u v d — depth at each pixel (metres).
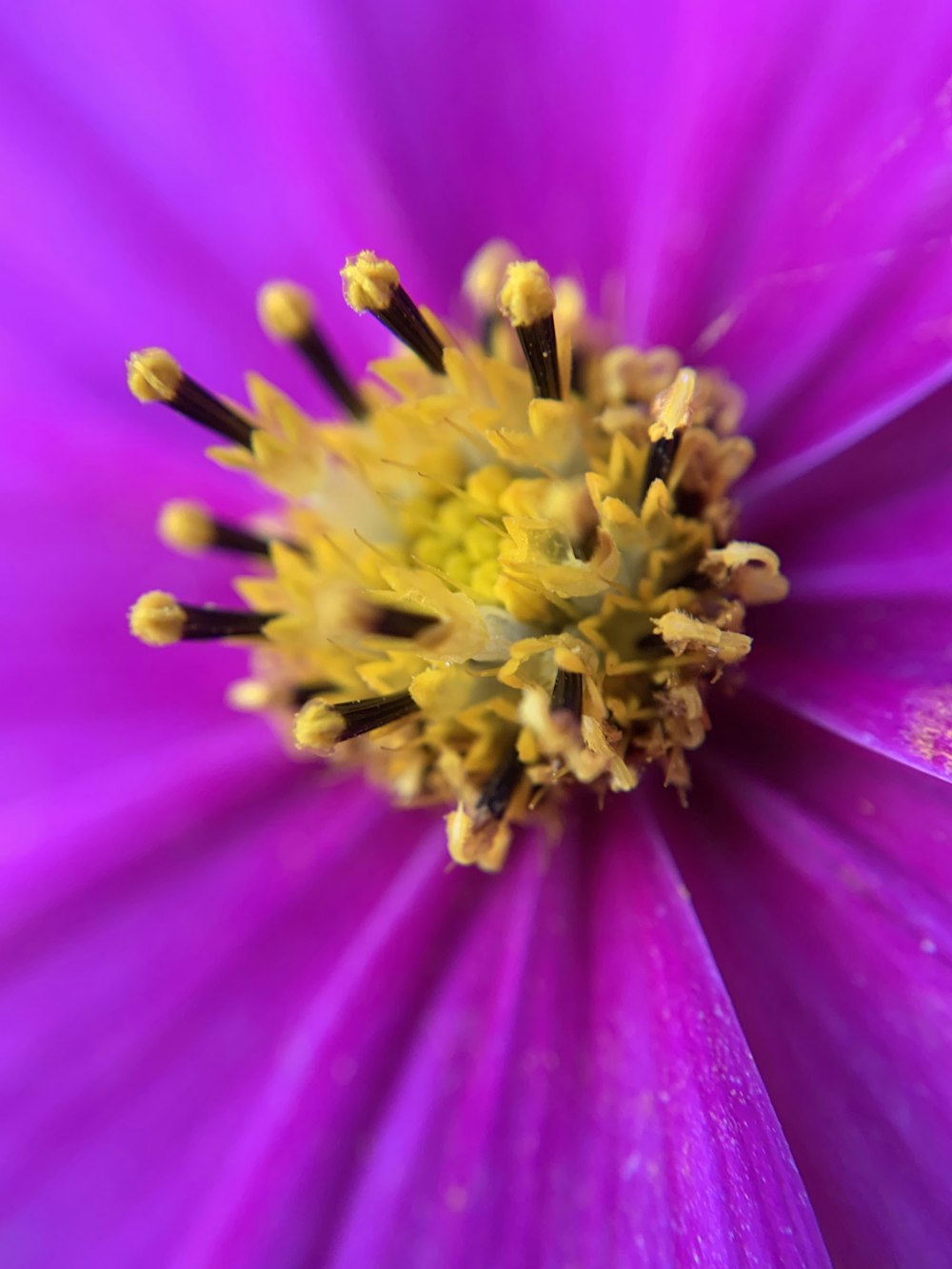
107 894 0.06
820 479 0.06
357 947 0.06
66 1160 0.06
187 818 0.06
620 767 0.05
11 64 0.06
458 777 0.06
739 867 0.06
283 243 0.06
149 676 0.06
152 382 0.06
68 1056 0.06
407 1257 0.05
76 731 0.06
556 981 0.06
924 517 0.05
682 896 0.05
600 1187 0.05
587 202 0.06
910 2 0.05
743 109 0.06
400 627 0.05
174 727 0.06
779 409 0.06
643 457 0.06
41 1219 0.06
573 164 0.06
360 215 0.06
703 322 0.06
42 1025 0.06
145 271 0.06
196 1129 0.06
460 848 0.05
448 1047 0.06
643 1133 0.05
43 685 0.06
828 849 0.06
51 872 0.06
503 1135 0.06
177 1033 0.06
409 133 0.06
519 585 0.05
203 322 0.06
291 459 0.06
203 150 0.06
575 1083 0.05
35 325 0.06
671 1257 0.05
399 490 0.06
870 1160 0.05
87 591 0.06
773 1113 0.05
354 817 0.06
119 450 0.06
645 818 0.06
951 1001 0.05
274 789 0.06
